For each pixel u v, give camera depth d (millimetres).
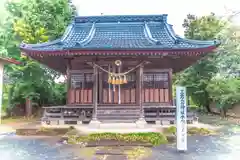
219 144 9672
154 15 17172
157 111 14242
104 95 14844
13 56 17969
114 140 9539
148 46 12523
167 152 8297
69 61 15094
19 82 17766
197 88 21609
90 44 13273
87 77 15523
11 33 18453
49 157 7727
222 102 19016
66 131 12422
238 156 7781
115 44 13195
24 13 18484
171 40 14406
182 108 8445
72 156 7832
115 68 13719
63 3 20281
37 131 12141
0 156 7879
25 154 8117
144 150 8570
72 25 16703
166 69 15336
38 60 15148
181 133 8398
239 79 20266
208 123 16125
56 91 21719
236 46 21094
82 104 15273
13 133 12250
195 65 21422
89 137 9867
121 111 13664
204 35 20578
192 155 7910
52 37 19984
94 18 17156
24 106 20141
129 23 17078
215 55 20703
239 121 17234
